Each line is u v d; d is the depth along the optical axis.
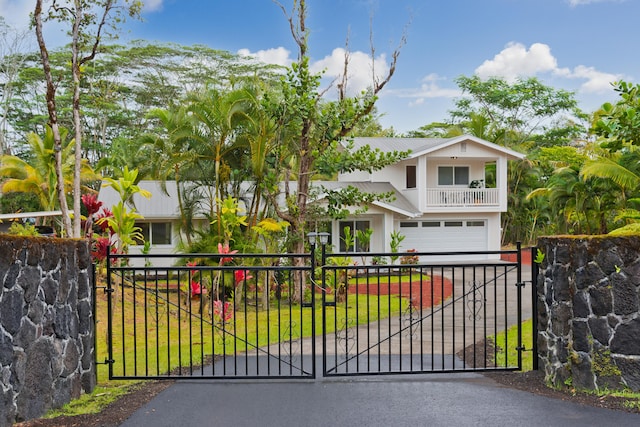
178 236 19.69
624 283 5.91
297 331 10.95
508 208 34.47
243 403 6.00
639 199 16.77
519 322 7.27
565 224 28.39
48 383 5.57
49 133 20.00
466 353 8.83
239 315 13.42
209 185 17.44
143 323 11.94
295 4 14.78
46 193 21.61
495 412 5.60
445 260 26.98
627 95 7.28
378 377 7.17
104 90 20.59
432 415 5.54
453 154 26.36
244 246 14.76
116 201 21.86
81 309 6.45
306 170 15.56
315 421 5.41
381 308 14.00
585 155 29.00
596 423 5.19
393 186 27.84
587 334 6.11
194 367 7.98
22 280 5.07
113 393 6.45
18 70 36.81
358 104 15.10
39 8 10.72
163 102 42.03
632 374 5.88
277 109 14.87
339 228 24.45
